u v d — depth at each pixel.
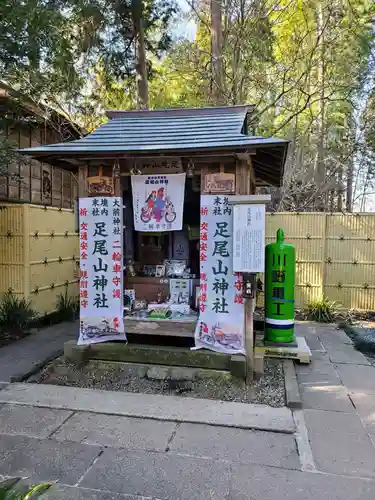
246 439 3.04
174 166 4.21
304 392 3.99
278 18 9.20
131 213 5.11
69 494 2.38
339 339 6.04
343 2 8.94
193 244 5.06
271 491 2.42
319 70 10.48
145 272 5.05
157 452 2.85
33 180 9.34
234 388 3.96
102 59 9.10
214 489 2.44
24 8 6.27
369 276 7.52
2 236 6.59
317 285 7.67
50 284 7.19
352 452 2.88
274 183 6.22
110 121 4.86
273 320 5.08
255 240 3.94
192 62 10.09
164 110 4.86
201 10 9.95
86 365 4.41
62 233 7.62
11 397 3.77
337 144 11.87
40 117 8.54
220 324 4.14
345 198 13.45
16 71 7.21
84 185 4.39
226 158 4.07
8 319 6.21
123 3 8.63
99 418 3.37
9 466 2.66
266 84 9.48
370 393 3.97
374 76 9.71
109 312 4.39
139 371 4.26
